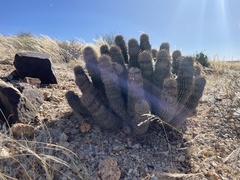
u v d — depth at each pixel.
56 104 0.93
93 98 0.70
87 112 0.78
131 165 0.65
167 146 0.73
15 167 0.62
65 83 1.20
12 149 0.66
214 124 0.88
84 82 0.75
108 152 0.68
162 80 0.75
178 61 0.93
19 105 0.77
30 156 0.65
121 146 0.70
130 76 0.71
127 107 0.74
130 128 0.73
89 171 0.63
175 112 0.75
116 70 0.76
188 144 0.75
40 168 0.63
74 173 0.62
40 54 1.20
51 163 0.64
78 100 0.77
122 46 0.95
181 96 0.74
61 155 0.66
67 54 2.28
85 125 0.75
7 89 0.77
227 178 0.64
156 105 0.76
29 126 0.72
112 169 0.62
